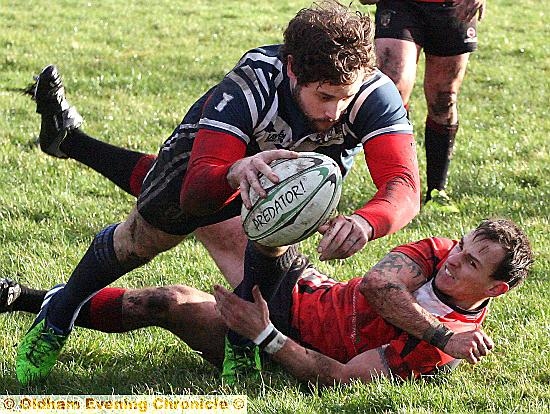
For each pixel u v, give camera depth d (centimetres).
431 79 2688
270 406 1400
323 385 1502
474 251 1463
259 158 1164
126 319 1595
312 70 1194
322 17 1202
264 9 6800
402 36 2506
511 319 1794
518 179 3016
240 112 1252
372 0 2553
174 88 4331
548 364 1586
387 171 1263
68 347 1659
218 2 7019
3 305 1611
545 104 4272
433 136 2717
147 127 3556
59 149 1805
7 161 2972
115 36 5506
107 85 4309
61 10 6297
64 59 4781
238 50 5369
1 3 6456
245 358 1518
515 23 6481
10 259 2150
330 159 1191
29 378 1521
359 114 1283
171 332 1642
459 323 1517
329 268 2116
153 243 1478
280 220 1180
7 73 4422
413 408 1383
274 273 1427
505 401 1430
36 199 2606
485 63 5197
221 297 1466
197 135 1262
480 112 4066
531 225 2511
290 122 1280
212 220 1444
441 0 2552
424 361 1502
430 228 2483
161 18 6234
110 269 1506
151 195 1423
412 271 1509
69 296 1523
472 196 2805
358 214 1185
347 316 1555
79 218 2478
